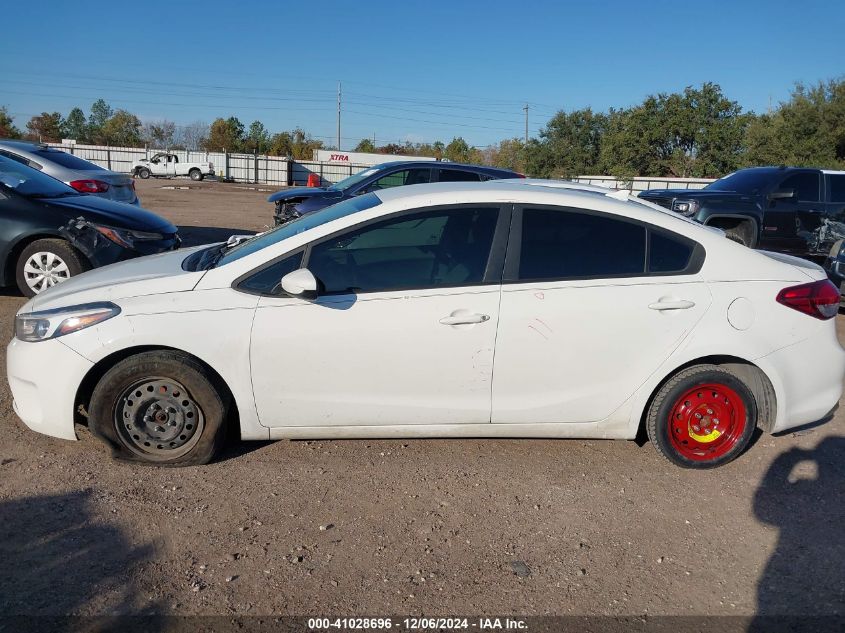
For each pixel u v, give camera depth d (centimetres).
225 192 3177
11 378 400
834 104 3303
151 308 378
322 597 295
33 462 397
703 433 416
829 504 389
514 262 391
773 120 3547
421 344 383
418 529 348
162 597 291
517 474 407
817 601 305
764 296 402
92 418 383
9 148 1146
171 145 7519
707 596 306
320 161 5469
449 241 393
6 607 280
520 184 437
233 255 415
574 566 324
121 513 350
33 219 703
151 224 761
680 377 404
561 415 402
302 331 379
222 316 378
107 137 7412
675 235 404
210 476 391
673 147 3578
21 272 712
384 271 389
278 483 386
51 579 299
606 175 3722
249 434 396
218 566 313
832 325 419
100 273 434
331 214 425
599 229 400
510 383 393
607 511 372
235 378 383
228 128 6944
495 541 341
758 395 418
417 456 425
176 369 377
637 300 391
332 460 415
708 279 400
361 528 347
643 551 338
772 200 1056
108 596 290
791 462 438
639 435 457
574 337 389
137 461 396
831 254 834
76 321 379
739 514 375
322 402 390
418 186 439
